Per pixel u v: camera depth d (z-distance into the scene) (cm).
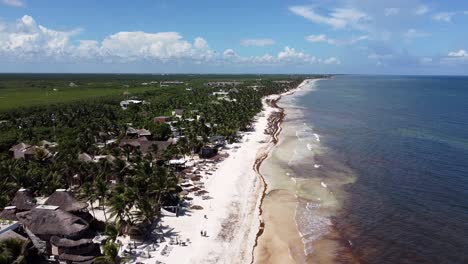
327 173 8025
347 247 4966
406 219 5709
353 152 9694
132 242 4838
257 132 12488
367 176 7750
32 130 10619
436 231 5297
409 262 4556
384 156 9231
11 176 6159
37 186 6219
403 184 7219
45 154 7425
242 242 5038
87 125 11194
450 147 9988
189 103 17638
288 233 5359
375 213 5966
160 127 10662
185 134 10600
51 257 4388
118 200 4862
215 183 7288
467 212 5888
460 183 7188
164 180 5706
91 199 5491
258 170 8288
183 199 6347
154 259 4478
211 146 9756
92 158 7594
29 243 4150
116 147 8431
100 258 4041
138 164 6606
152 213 5138
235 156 9369
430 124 13825
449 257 4622
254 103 17988
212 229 5341
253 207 6191
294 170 8269
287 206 6303
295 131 12775
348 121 14775
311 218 5850
